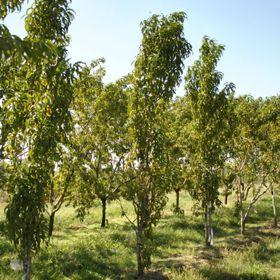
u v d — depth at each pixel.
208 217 18.28
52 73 7.81
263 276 13.05
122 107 19.33
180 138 19.75
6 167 8.38
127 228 20.55
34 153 7.86
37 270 11.89
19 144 8.38
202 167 17.66
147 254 13.29
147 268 13.35
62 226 20.77
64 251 14.31
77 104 17.83
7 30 4.01
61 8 8.09
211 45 17.72
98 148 19.73
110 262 14.17
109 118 19.22
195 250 17.30
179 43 12.73
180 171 18.28
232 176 22.98
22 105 7.92
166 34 12.69
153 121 12.89
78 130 17.95
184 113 23.22
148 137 12.89
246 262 14.65
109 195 18.91
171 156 15.62
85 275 12.25
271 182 22.38
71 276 12.03
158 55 12.47
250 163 21.53
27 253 8.26
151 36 12.96
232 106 19.64
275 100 21.91
